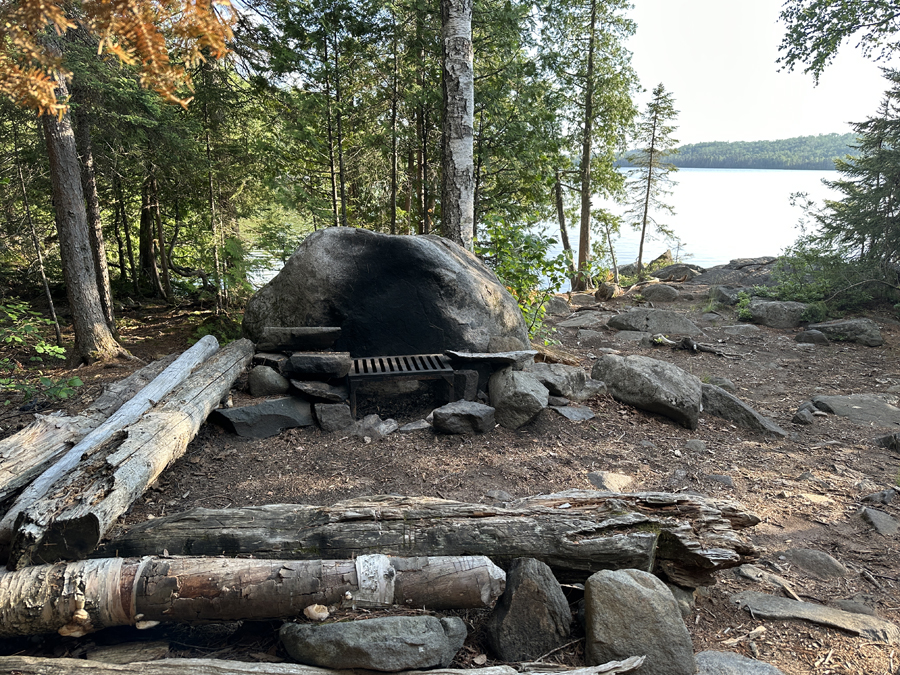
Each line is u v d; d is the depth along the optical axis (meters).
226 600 2.74
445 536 3.19
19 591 2.64
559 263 8.76
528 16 13.55
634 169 23.73
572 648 2.90
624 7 18.86
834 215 12.88
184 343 11.25
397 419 6.03
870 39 11.95
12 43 1.67
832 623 3.26
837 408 7.05
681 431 6.09
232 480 4.68
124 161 11.67
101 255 11.04
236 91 12.34
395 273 6.48
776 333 11.21
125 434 3.78
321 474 4.79
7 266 12.48
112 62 8.88
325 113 13.00
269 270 11.22
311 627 2.65
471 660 2.82
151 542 3.12
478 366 6.32
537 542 3.19
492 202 14.21
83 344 9.18
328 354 5.91
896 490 4.97
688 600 3.41
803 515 4.57
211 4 1.66
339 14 11.93
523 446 5.43
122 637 2.88
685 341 9.89
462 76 8.56
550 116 13.77
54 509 2.88
